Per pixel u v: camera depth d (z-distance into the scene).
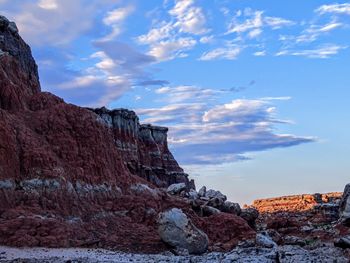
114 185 67.38
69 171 63.16
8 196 54.91
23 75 76.56
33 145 60.91
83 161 65.88
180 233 54.09
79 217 58.22
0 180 55.22
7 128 59.22
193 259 46.28
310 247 63.81
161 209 67.88
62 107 69.62
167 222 54.78
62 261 40.53
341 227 82.25
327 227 89.44
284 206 147.12
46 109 71.00
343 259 48.44
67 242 51.03
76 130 68.12
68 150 65.38
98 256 46.12
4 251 45.12
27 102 72.31
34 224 50.94
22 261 39.97
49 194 57.59
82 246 52.09
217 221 65.62
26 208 54.41
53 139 65.44
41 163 59.34
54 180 58.78
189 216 66.62
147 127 121.56
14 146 58.66
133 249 53.44
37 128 65.94
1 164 56.16
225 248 58.97
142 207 64.56
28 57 82.38
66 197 58.94
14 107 67.56
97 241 53.69
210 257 48.19
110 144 73.19
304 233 84.69
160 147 124.50
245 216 77.19
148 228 60.69
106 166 68.38
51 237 50.22
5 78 69.25
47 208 56.44
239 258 46.56
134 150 108.69
